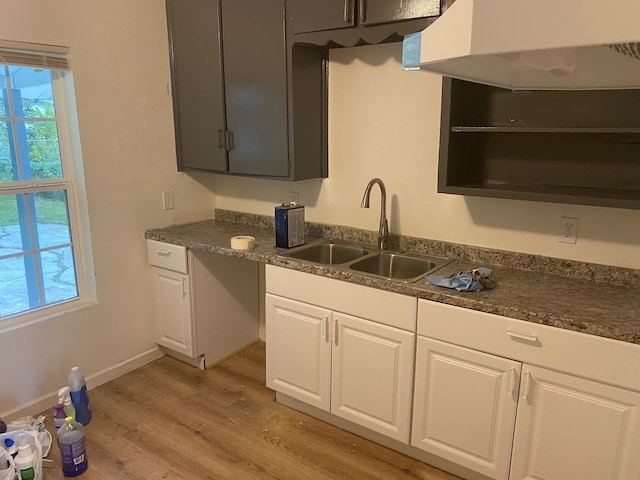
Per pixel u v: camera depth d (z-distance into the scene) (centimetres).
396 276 253
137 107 288
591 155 203
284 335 250
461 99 215
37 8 236
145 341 315
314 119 268
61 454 212
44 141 258
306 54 254
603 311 174
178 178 318
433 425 209
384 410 222
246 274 329
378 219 269
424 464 223
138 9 281
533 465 186
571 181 209
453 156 215
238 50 266
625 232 200
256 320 345
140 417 256
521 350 178
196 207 332
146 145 296
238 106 275
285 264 240
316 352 239
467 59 106
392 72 247
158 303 310
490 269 222
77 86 258
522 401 182
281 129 260
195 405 267
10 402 249
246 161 280
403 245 259
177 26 291
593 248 208
